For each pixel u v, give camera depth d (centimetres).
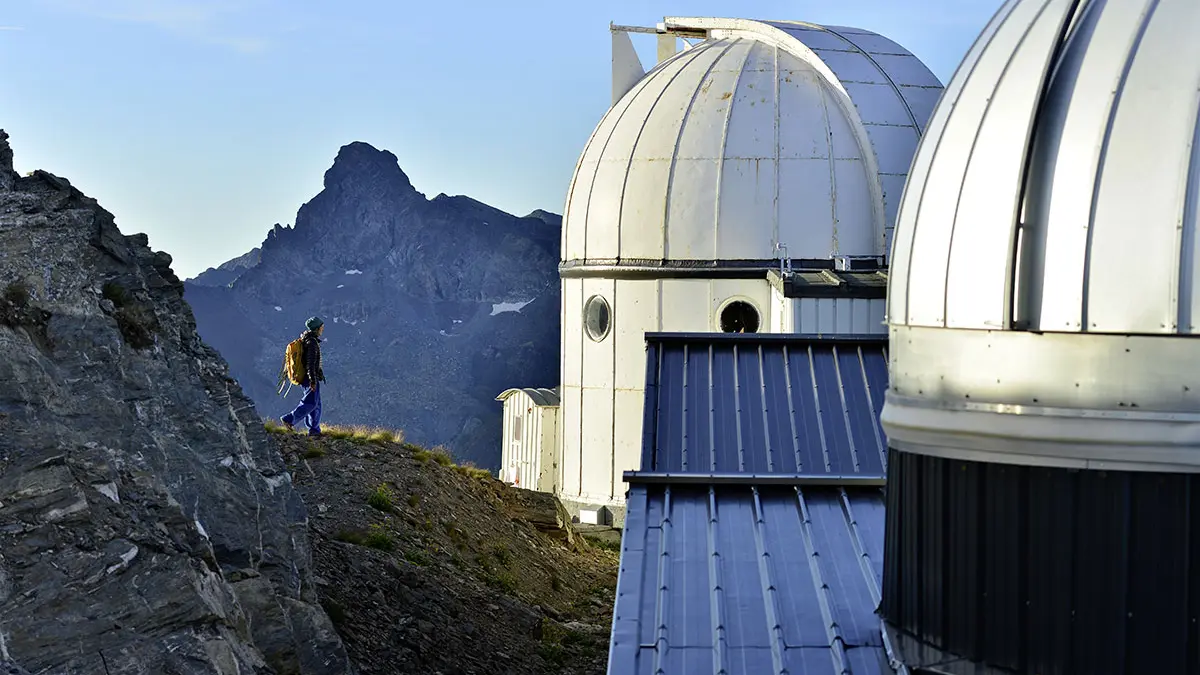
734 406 1420
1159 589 808
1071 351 812
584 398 3048
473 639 1739
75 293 1108
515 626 1875
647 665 916
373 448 2412
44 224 1131
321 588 1614
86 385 1073
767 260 2817
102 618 932
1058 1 883
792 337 1505
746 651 924
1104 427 804
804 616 965
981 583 859
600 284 2984
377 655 1533
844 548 1059
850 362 1483
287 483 1428
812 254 2814
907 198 920
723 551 1052
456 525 2191
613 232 2959
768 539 1070
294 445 2309
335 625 1537
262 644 1178
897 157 2828
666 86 3062
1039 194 830
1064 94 841
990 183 848
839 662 904
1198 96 803
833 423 1400
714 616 965
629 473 1161
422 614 1720
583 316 3034
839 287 2506
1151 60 824
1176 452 795
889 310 937
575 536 2645
